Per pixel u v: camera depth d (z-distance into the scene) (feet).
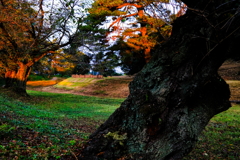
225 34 8.81
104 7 60.08
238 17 8.45
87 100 72.74
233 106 51.75
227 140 23.49
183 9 10.58
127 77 126.52
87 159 9.14
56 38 54.75
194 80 9.51
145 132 9.18
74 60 63.16
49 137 16.12
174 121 9.28
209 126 31.96
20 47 51.47
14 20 32.96
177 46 10.03
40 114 33.17
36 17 41.57
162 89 9.81
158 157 8.87
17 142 12.53
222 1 8.98
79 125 28.86
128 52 77.51
